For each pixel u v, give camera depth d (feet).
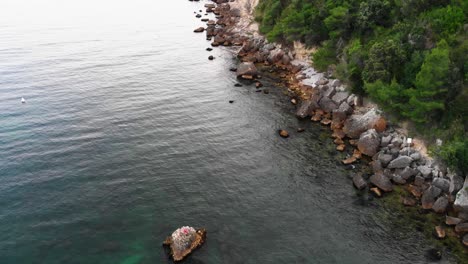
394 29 182.39
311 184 138.51
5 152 148.56
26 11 413.18
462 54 145.89
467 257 106.01
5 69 234.38
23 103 190.19
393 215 122.72
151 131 171.32
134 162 147.23
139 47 293.64
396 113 162.91
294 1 269.44
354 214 123.34
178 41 314.76
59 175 137.18
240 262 104.27
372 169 146.92
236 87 226.17
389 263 104.99
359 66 185.57
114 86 217.56
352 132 168.25
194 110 194.70
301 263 104.53
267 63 264.93
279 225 118.21
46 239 109.81
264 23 305.73
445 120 144.25
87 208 122.31
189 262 103.91
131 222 117.50
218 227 116.47
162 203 126.11
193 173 142.72
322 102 192.75
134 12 421.18
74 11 419.74
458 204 120.57
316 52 233.14
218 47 303.07
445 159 131.75
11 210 119.96
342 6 223.30
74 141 159.02
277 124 183.62
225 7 419.95
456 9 160.56
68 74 231.50
